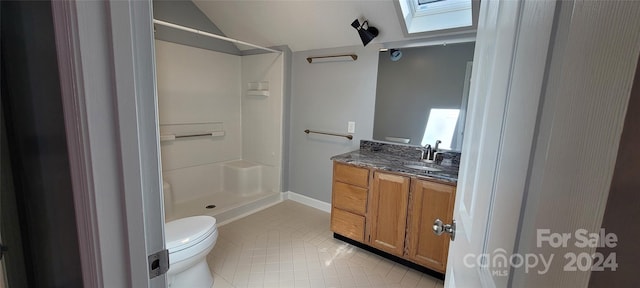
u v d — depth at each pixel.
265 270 2.00
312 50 2.96
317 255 2.21
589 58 0.28
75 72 0.44
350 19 2.40
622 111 0.24
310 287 1.84
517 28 0.52
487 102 0.69
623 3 0.24
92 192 0.47
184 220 1.79
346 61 2.73
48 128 0.56
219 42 3.26
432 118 2.31
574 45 0.31
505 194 0.50
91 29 0.44
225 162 3.51
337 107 2.87
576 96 0.30
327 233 2.57
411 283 1.90
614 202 0.25
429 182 1.85
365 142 2.71
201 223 1.76
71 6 0.42
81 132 0.46
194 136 3.14
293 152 3.31
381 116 2.59
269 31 2.94
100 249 0.50
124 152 0.49
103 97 0.46
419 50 2.31
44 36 0.51
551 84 0.37
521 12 0.51
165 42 2.79
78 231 0.50
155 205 0.56
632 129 0.24
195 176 3.21
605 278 0.26
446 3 2.11
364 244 2.28
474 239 0.68
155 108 0.54
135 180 0.51
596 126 0.27
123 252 0.52
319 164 3.10
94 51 0.44
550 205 0.34
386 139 2.58
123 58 0.47
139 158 0.52
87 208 0.48
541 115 0.39
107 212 0.49
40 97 0.56
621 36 0.24
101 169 0.48
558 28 0.36
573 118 0.30
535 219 0.37
